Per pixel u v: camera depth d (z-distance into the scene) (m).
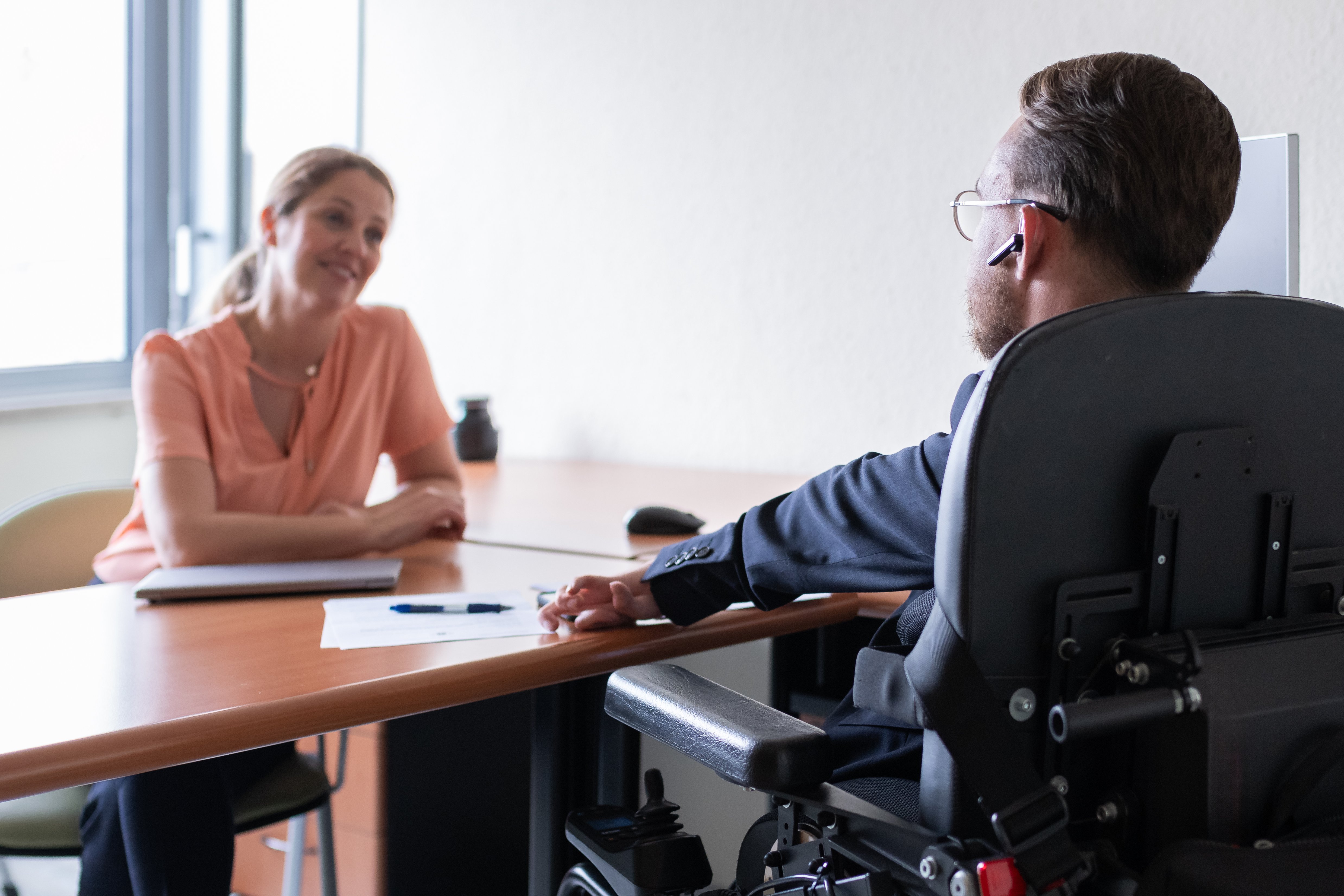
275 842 2.00
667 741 0.90
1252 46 1.90
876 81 2.29
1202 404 0.73
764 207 2.46
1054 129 0.87
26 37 3.08
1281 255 1.55
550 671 1.05
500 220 2.89
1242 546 0.76
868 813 0.78
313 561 1.51
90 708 0.87
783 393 2.47
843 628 1.80
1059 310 0.88
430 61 2.97
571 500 2.10
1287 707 0.73
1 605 1.26
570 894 1.05
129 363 3.37
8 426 2.95
